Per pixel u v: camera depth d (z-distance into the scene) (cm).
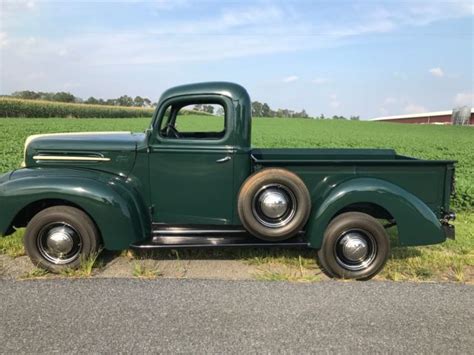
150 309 362
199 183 475
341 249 449
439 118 9175
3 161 1238
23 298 379
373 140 3058
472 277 454
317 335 327
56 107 5719
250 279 436
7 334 320
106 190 441
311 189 461
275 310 365
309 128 4666
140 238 455
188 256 502
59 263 448
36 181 438
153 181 480
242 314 357
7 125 3609
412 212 445
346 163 456
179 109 489
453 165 467
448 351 311
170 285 412
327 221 445
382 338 325
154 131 469
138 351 301
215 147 466
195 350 304
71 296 384
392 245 559
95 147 482
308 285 421
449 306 379
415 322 350
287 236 446
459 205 807
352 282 435
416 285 426
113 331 326
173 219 487
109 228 438
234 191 476
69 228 446
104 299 379
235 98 459
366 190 441
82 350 302
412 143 2923
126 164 479
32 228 440
